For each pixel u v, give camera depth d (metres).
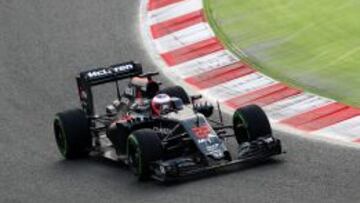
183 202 49.25
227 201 48.94
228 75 71.50
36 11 89.12
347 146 56.75
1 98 70.69
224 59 74.38
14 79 74.62
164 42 79.88
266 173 52.44
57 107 68.56
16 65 77.62
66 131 57.16
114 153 56.88
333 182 50.91
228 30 79.81
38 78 74.69
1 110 68.31
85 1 90.88
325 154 55.44
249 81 69.81
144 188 51.91
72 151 57.62
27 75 75.38
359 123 60.25
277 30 78.50
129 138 52.56
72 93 71.25
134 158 52.94
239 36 78.38
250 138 53.94
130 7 88.31
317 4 82.50
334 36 75.69
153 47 79.38
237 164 53.88
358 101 63.66
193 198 49.69
